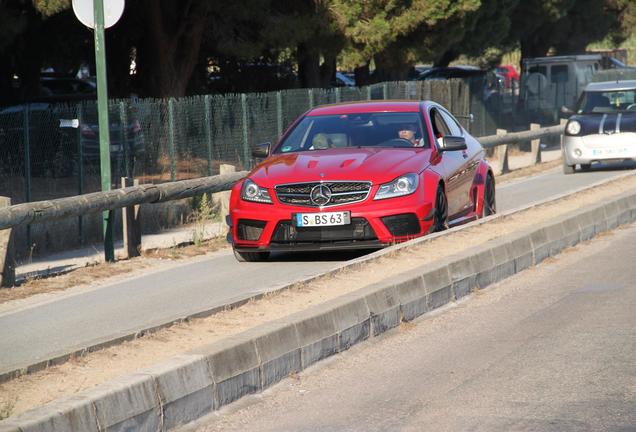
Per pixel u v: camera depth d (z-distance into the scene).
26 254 21.52
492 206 20.70
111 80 41.62
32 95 41.41
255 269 16.91
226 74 45.56
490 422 8.38
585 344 10.89
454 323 12.30
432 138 17.73
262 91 46.22
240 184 16.95
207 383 8.97
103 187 18.56
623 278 14.70
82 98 40.19
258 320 11.05
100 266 17.94
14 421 7.43
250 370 9.51
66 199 17.16
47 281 16.59
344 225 16.05
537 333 11.53
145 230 24.55
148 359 9.58
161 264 18.14
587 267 15.84
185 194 20.03
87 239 23.59
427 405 8.95
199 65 44.62
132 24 39.28
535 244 16.42
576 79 59.16
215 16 38.47
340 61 40.50
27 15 32.25
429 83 39.75
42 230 22.30
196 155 29.47
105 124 18.48
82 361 9.55
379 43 39.22
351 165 16.36
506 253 15.30
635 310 12.48
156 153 28.66
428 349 11.04
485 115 45.72
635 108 32.12
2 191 26.53
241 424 8.70
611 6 76.00
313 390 9.63
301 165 16.64
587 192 22.95
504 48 73.25
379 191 16.09
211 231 22.86
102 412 7.91
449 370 10.10
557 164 37.91
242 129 30.59
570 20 71.62
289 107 32.31
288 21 36.94
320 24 38.06
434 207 16.55
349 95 35.03
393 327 12.04
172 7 37.06
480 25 54.50
